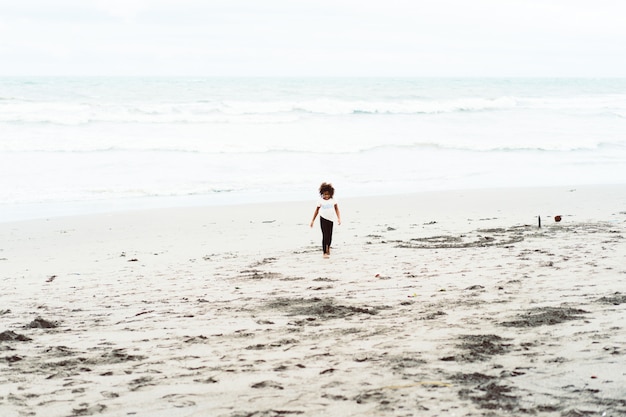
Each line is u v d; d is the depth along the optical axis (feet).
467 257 32.37
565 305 21.13
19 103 131.13
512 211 50.75
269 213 52.65
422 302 23.06
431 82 245.45
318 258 34.17
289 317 21.53
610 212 48.52
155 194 62.28
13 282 29.94
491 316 20.16
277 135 100.68
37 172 70.28
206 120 112.78
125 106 121.08
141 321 21.71
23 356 17.35
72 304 25.08
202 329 20.18
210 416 12.25
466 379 13.84
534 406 12.00
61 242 41.42
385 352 16.46
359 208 53.57
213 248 38.65
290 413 12.22
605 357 14.93
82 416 12.54
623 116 130.62
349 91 180.14
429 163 83.05
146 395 13.74
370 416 11.87
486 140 101.50
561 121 123.65
